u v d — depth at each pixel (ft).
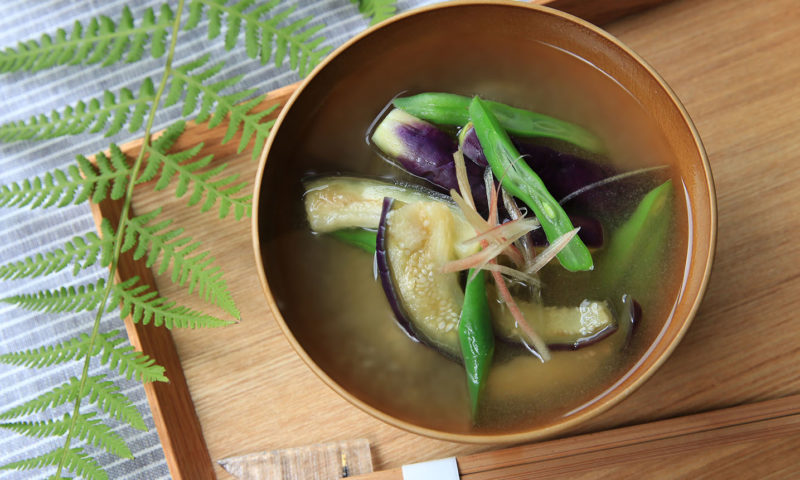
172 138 1.21
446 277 1.07
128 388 1.26
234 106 1.19
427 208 1.08
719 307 1.18
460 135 1.12
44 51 1.24
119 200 1.25
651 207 1.08
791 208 1.20
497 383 1.07
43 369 1.27
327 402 1.21
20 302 1.18
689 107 1.22
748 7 1.24
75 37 1.24
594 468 1.15
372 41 1.10
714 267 1.19
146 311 1.16
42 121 1.22
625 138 1.10
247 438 1.20
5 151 1.31
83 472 1.17
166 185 1.18
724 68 1.23
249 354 1.22
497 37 1.12
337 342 1.09
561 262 1.07
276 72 1.31
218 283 1.16
